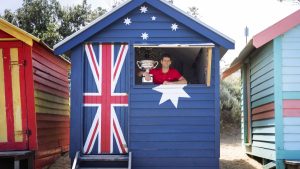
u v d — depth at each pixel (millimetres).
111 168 9141
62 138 12938
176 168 9336
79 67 9508
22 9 25359
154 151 9344
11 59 9602
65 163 11688
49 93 11312
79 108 9422
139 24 9633
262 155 11188
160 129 9398
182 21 9484
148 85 9516
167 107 9453
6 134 9570
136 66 10266
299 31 9867
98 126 9492
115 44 9648
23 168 9789
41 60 10594
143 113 9438
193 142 9367
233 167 11797
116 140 9477
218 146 9320
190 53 11656
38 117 10039
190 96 9461
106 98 9547
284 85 9758
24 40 9414
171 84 9516
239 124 21031
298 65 9789
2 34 9586
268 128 10469
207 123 9391
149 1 9500
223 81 23531
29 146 9562
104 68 9609
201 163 9328
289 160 9492
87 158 9117
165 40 9594
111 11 9414
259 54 11336
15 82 9594
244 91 13500
